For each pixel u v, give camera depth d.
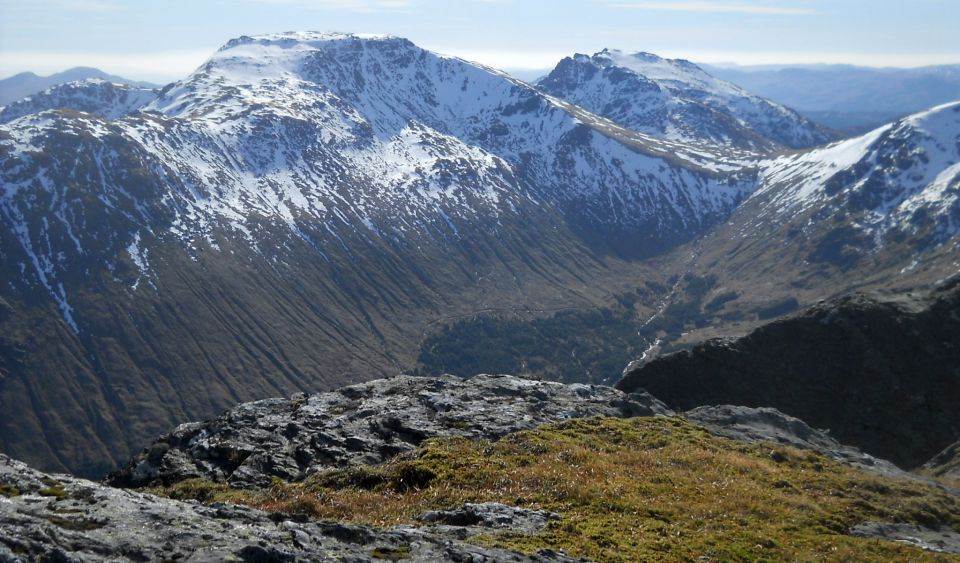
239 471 36.97
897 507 32.28
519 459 33.94
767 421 46.66
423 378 50.44
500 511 25.73
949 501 34.19
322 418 43.69
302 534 18.39
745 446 39.41
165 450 41.28
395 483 31.92
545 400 46.28
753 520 28.00
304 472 36.91
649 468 33.50
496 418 41.50
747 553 24.33
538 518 25.50
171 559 15.43
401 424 40.81
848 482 34.78
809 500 31.31
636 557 22.66
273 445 40.16
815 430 46.62
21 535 14.72
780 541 25.98
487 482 30.77
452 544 19.89
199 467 38.97
